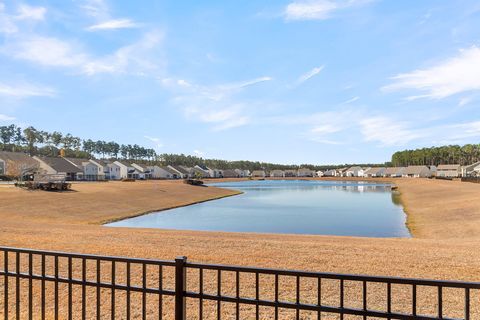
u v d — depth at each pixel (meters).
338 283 9.01
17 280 4.46
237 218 32.16
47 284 8.52
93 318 6.75
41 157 84.44
